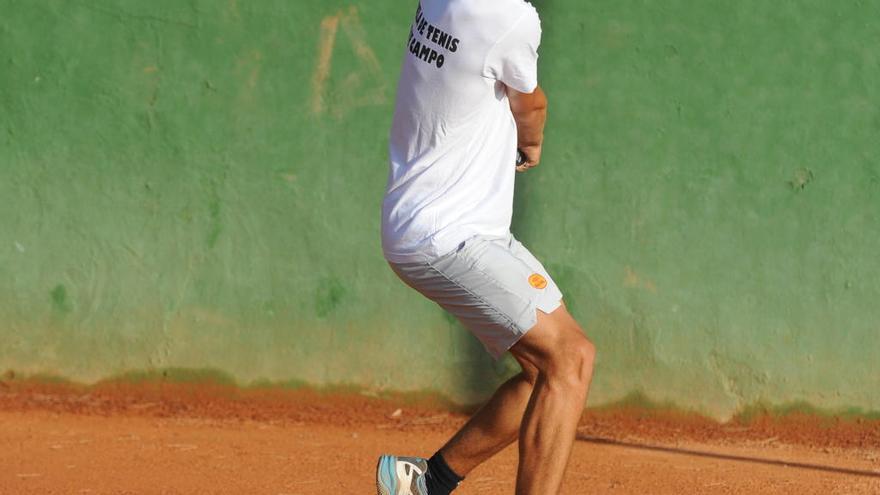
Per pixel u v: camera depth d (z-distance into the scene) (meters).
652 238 25.00
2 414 24.55
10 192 25.66
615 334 25.22
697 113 24.72
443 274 13.98
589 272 25.19
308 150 25.34
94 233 25.69
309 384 25.73
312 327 25.66
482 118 14.09
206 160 25.45
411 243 14.01
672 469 21.98
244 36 25.17
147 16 25.22
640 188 24.95
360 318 25.62
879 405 24.72
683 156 24.81
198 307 25.72
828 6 24.33
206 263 25.66
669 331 25.08
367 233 25.45
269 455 22.12
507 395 15.05
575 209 25.11
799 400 24.91
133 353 25.83
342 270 25.53
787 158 24.61
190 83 25.33
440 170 14.08
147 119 25.42
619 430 24.83
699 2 24.58
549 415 13.78
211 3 25.19
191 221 25.59
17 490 19.22
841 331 24.73
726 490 20.50
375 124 25.22
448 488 15.59
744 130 24.66
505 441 15.24
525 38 13.62
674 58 24.69
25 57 25.36
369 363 25.67
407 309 25.56
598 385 25.33
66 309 25.81
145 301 25.77
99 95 25.39
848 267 24.66
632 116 24.86
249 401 25.80
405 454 22.56
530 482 13.80
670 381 25.16
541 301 13.90
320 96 25.23
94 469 20.70
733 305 24.92
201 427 24.23
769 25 24.45
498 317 13.91
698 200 24.86
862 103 24.41
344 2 25.06
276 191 25.47
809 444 24.23
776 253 24.77
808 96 24.48
